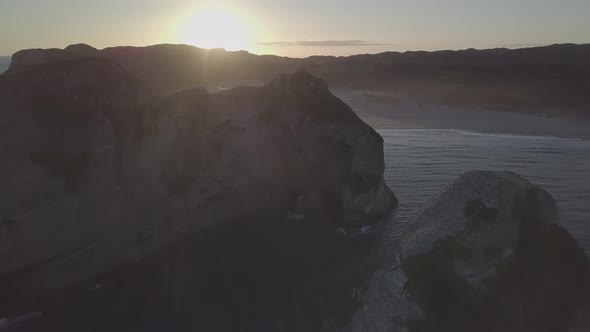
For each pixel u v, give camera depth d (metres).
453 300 9.49
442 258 9.97
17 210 12.56
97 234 14.68
